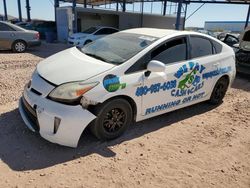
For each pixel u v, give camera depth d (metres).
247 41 8.94
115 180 3.18
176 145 4.09
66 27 21.00
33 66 8.84
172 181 3.25
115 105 3.84
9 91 5.83
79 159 3.53
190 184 3.23
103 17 25.08
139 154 3.76
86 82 3.56
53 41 21.08
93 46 4.79
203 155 3.88
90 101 3.55
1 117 4.50
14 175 3.14
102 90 3.63
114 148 3.85
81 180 3.14
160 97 4.38
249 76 9.28
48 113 3.44
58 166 3.36
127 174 3.31
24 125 4.28
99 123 3.76
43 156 3.54
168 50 4.46
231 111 5.67
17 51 12.52
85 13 23.80
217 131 4.67
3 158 3.44
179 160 3.70
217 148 4.11
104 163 3.49
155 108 4.39
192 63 4.79
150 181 3.22
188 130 4.62
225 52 5.58
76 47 5.04
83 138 4.02
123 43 4.51
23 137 3.94
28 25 23.77
